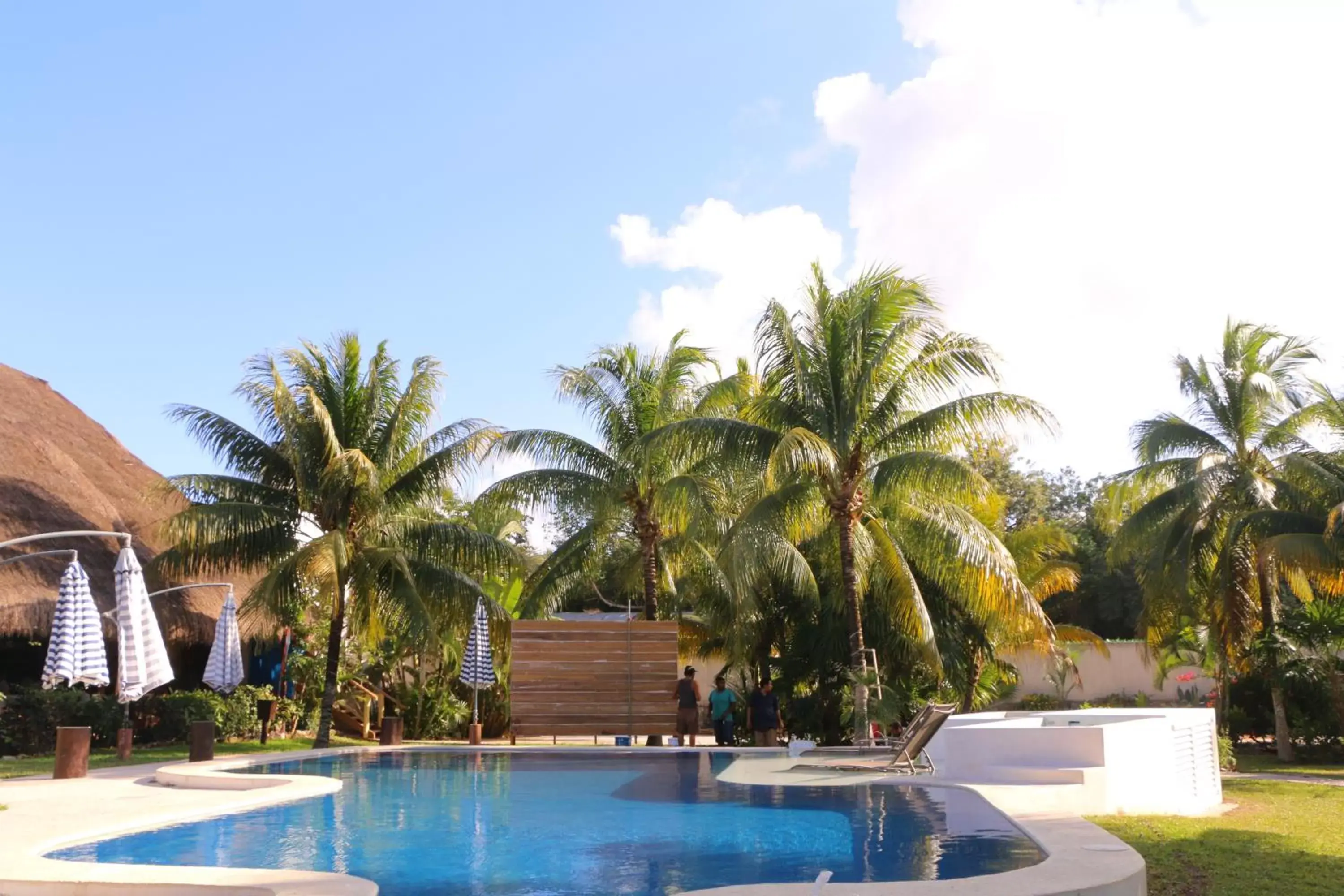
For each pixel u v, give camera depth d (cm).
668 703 2189
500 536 2931
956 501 2103
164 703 2203
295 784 1278
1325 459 2406
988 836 912
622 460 2372
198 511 2038
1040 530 2575
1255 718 2559
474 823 1038
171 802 1135
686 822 1034
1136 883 677
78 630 1392
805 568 2145
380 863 825
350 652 2764
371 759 1794
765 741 2125
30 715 1961
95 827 952
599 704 2183
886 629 2288
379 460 2269
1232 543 2394
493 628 2339
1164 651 3134
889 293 1964
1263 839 1058
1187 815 1270
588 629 2209
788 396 1997
